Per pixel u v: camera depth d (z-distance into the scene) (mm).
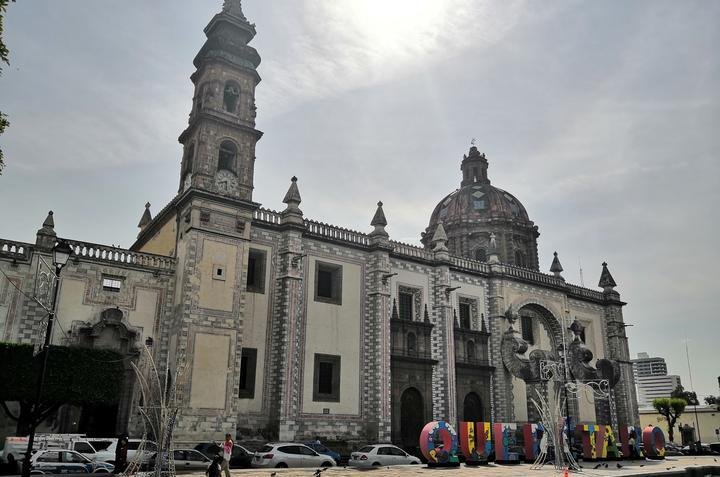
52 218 34969
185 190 39344
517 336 52500
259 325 39469
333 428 40781
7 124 17297
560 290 60688
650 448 44375
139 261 37219
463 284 53125
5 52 16062
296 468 30906
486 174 74938
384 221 47219
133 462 22422
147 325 36312
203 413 34094
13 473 24672
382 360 43562
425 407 46188
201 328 35438
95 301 34969
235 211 38844
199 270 36312
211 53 41781
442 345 48406
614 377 60031
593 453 39406
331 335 42656
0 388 29359
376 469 31266
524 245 68750
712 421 90188
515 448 38969
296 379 39469
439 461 33125
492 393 51688
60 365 31188
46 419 33688
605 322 65938
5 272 32594
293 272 40906
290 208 42500
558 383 52156
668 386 198125
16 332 32062
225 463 22109
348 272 45062
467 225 67500
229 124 40562
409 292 48812
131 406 34531
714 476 35125
